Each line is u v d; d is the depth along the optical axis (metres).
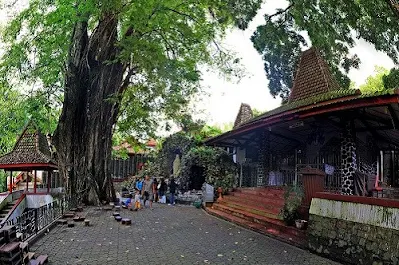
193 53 21.92
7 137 23.25
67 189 18.94
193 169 25.41
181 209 19.20
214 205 18.52
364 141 16.16
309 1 17.75
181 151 28.02
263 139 19.03
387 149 19.34
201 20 19.34
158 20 17.92
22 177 30.17
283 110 14.72
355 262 8.15
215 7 18.52
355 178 12.83
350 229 8.45
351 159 12.88
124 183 32.06
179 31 19.08
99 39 19.61
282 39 22.52
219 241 10.53
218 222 14.51
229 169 24.08
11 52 18.14
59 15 16.11
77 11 16.28
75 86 19.38
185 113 26.19
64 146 19.34
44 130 22.28
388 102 10.18
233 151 25.23
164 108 24.31
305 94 16.91
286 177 18.31
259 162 19.22
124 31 20.56
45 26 17.58
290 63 24.30
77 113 19.58
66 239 10.02
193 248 9.48
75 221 13.34
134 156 37.12
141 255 8.50
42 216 11.09
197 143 27.58
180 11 18.75
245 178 22.75
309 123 15.51
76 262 7.66
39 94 20.05
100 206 18.52
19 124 21.83
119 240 10.13
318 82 16.47
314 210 9.68
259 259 8.54
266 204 14.41
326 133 16.56
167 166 29.03
